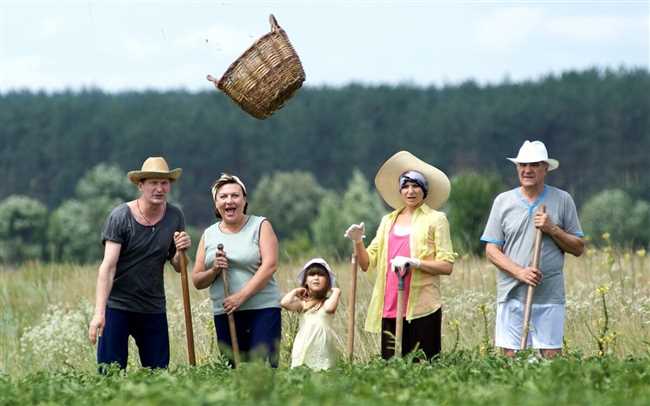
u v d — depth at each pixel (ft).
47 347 114.62
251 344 88.89
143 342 91.97
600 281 120.67
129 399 61.82
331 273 90.79
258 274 88.38
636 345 101.65
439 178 91.76
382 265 91.04
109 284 89.45
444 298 114.32
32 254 612.29
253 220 90.27
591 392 59.47
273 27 86.74
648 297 112.47
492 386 62.64
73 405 63.62
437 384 63.72
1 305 139.64
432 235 89.76
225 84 86.17
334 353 88.99
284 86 86.22
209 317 114.01
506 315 92.17
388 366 72.54
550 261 91.30
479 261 143.74
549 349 91.30
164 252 90.99
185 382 67.36
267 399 59.36
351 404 56.70
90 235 640.58
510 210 92.32
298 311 90.27
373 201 623.77
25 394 67.15
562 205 92.02
